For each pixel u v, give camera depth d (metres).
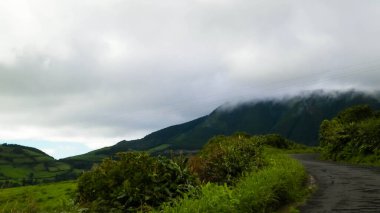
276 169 16.42
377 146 34.75
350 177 21.12
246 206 10.41
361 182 18.59
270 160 21.08
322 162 37.53
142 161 12.84
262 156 21.12
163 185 12.34
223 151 19.11
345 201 13.34
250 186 11.94
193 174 13.66
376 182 18.33
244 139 22.03
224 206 9.38
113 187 12.19
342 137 41.66
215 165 18.05
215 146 21.31
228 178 17.17
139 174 12.32
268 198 11.82
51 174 194.25
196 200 9.51
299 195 14.46
